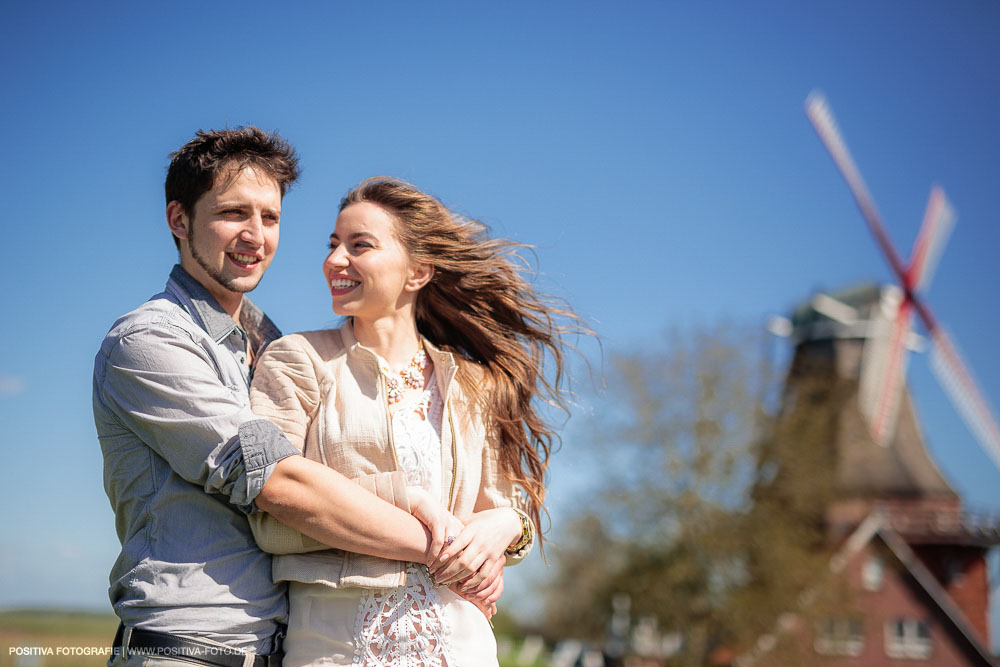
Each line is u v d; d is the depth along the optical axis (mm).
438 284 3445
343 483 2783
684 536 31156
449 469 3096
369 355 3053
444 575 2912
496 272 3443
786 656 30562
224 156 3096
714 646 30797
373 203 3230
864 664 33812
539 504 3332
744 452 31938
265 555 2904
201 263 3107
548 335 3557
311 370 3014
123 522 2984
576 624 33156
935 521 37000
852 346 40594
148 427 2834
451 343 3510
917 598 34625
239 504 2762
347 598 2887
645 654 32000
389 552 2814
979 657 33812
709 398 31797
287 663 2859
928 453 40250
